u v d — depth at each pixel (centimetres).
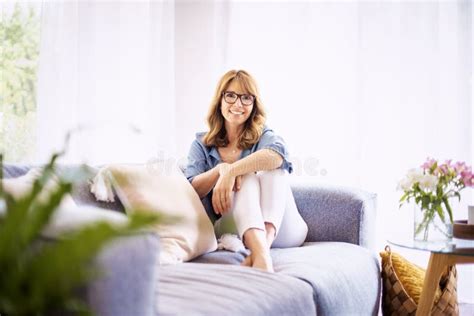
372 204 225
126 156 299
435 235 196
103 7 297
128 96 301
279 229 209
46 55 277
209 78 317
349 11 297
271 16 308
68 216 98
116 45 299
